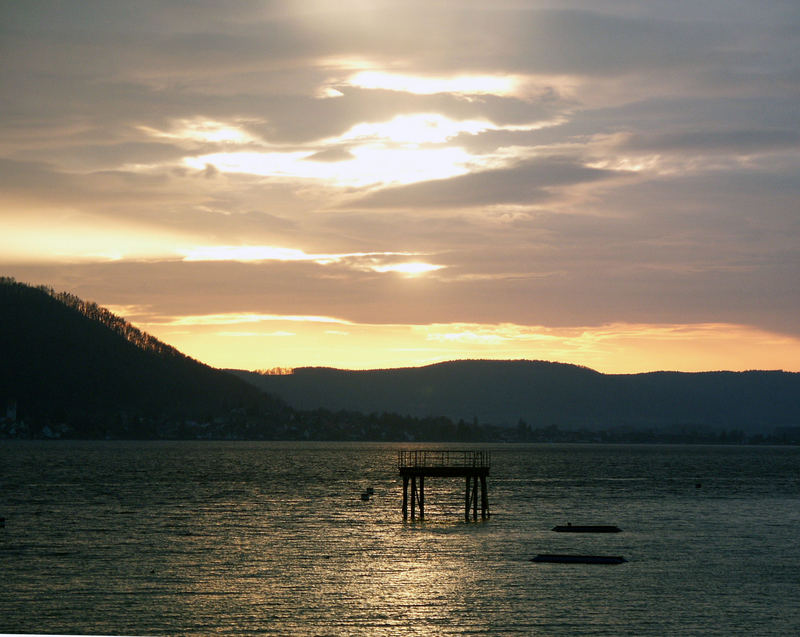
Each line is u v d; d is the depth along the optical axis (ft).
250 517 295.28
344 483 483.51
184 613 156.46
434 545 230.27
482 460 291.58
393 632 145.69
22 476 508.12
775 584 180.55
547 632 145.48
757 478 571.69
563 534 254.47
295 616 154.30
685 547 230.48
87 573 189.16
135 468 621.31
